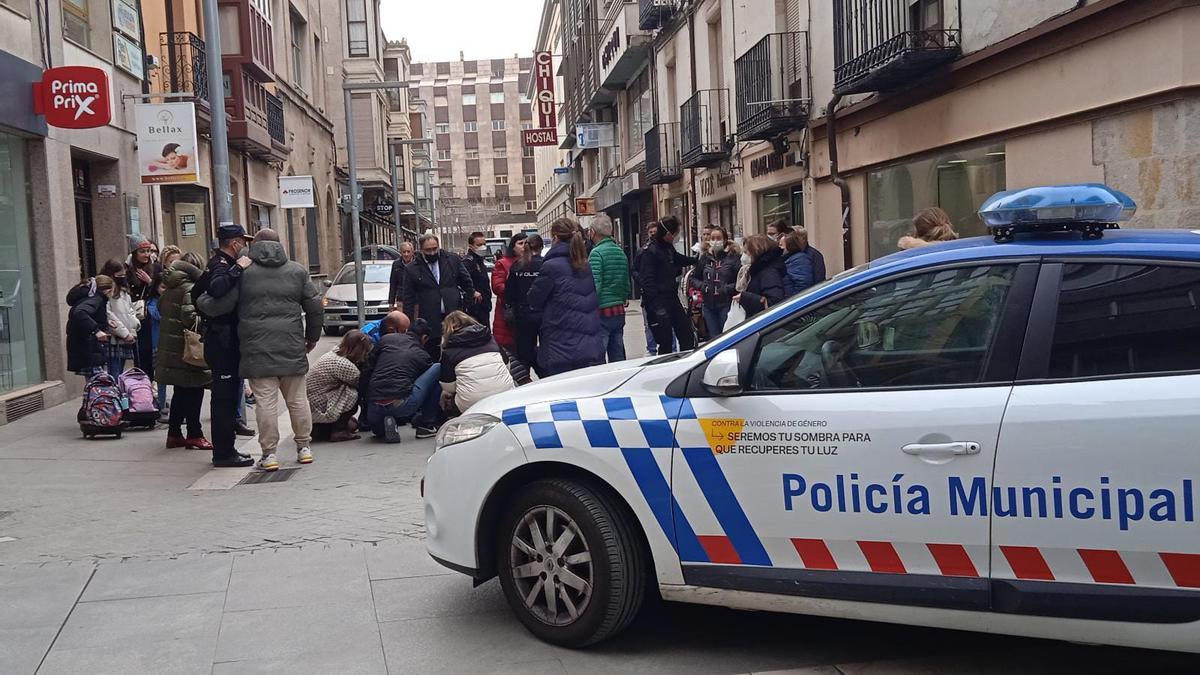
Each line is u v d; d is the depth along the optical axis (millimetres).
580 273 8453
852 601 3559
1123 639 3211
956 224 10945
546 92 42000
